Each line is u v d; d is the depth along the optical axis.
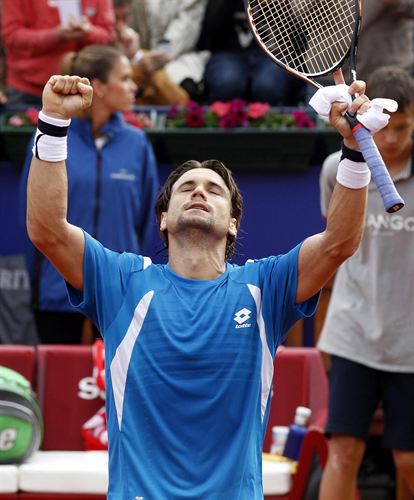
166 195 12.77
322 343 17.45
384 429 17.42
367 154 10.63
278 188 23.86
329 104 10.90
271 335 11.64
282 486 17.48
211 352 11.30
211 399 11.20
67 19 23.86
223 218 11.89
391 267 16.95
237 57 26.25
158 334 11.35
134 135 21.05
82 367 19.84
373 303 17.00
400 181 16.91
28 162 20.77
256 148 23.59
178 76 26.41
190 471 11.02
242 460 11.15
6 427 17.39
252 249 23.88
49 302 20.62
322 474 17.45
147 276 11.69
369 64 24.03
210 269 11.80
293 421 19.47
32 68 24.77
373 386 17.20
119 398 11.33
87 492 17.31
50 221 11.27
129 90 20.75
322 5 13.55
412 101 16.52
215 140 23.69
